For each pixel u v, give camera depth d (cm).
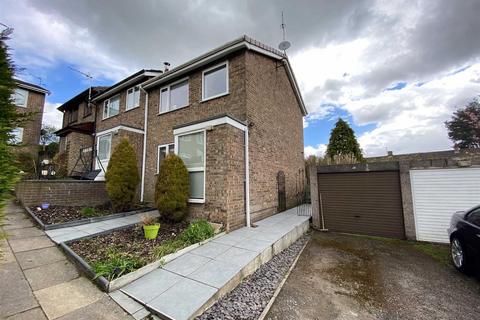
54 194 719
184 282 318
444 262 466
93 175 960
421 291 346
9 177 206
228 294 318
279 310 290
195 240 471
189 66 841
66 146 1334
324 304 307
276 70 981
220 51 762
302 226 700
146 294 287
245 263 383
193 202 625
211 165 607
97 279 307
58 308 253
